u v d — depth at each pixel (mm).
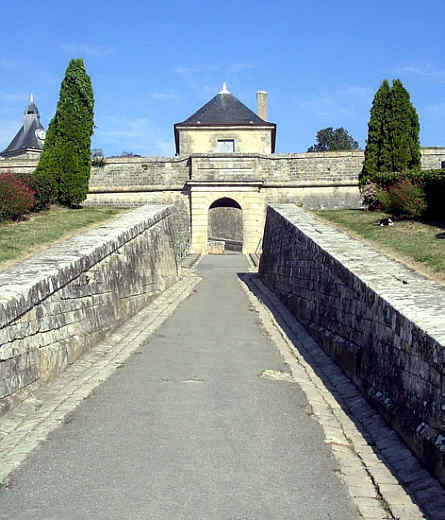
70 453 6262
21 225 17297
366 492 5406
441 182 17047
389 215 18984
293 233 16375
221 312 16078
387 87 24625
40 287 8672
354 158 37594
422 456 5844
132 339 12617
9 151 61938
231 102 46281
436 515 4902
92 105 25062
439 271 10992
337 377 9461
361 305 9133
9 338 7461
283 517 4918
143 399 8234
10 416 7281
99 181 39062
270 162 37781
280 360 10703
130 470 5840
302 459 6160
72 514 4941
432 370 5930
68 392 8586
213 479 5645
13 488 5438
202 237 36938
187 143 43500
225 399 8266
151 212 19547
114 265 13664
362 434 7004
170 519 4867
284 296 17203
